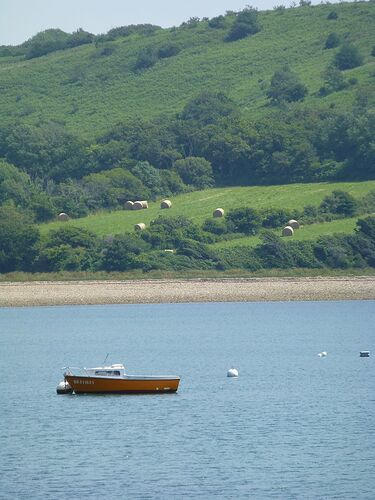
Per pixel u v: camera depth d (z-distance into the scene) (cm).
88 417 19462
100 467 15850
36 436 17900
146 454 16612
